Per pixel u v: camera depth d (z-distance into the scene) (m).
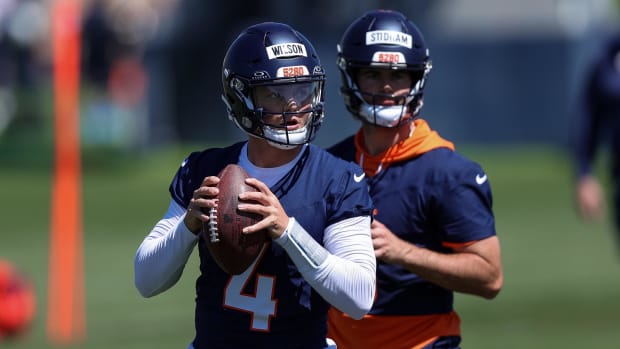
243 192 15.29
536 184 68.06
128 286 43.50
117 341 34.72
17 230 57.16
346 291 15.47
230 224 15.18
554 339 33.91
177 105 87.88
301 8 83.75
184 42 87.19
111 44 77.69
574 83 79.69
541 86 80.12
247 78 15.62
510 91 80.69
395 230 19.34
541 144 80.44
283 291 15.90
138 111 81.81
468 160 19.45
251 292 15.95
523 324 36.09
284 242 15.26
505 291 41.44
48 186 71.12
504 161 76.88
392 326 19.42
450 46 81.56
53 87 76.94
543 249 49.34
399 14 19.50
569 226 54.84
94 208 63.22
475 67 81.25
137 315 38.69
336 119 77.50
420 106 19.44
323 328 16.41
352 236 15.85
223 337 16.11
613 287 41.50
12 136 77.31
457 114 81.81
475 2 82.81
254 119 15.73
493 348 32.69
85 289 43.12
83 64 77.19
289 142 15.67
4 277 36.84
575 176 31.86
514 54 80.50
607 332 34.50
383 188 19.41
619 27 85.50
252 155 16.20
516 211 59.44
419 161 19.39
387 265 19.27
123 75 79.44
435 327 19.55
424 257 18.72
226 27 87.56
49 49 78.88
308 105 15.79
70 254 39.22
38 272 46.75
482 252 19.06
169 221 16.48
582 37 80.31
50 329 37.09
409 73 19.20
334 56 78.19
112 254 49.84
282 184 15.95
